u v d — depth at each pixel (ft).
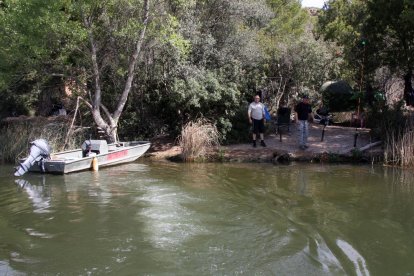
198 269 19.69
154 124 57.21
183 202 30.76
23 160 41.60
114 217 27.25
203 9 60.54
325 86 69.21
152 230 24.84
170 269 19.69
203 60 56.08
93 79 53.26
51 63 50.85
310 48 66.23
